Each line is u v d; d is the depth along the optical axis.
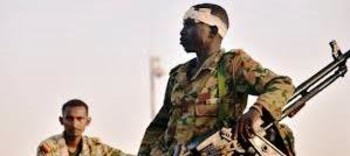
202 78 6.82
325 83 6.85
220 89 6.74
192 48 6.91
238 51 6.77
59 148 10.44
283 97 6.46
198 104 6.77
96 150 10.52
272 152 6.45
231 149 6.39
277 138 6.57
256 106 6.40
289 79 6.57
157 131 7.22
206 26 6.87
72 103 10.49
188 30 6.91
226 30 6.93
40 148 10.43
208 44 6.88
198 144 6.50
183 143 6.75
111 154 10.62
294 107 6.76
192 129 6.76
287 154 6.61
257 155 6.43
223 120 6.71
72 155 10.48
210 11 6.88
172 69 7.13
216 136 6.41
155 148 7.11
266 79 6.60
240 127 6.38
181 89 6.92
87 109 10.57
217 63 6.81
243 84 6.70
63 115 10.50
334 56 6.87
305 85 6.79
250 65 6.69
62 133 10.53
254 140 6.41
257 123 6.43
